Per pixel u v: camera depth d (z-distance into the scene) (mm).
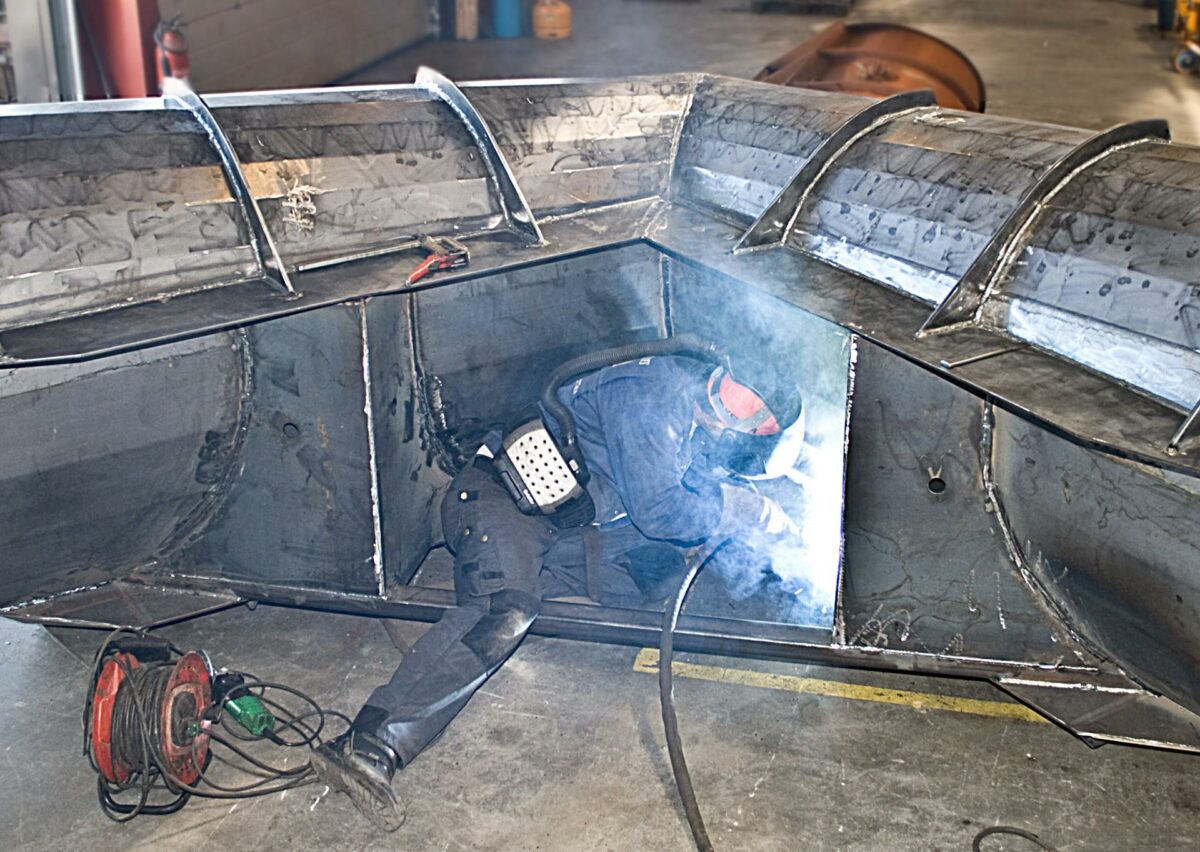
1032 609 3002
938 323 2814
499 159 3492
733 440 3062
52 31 6676
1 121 2887
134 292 2891
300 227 3158
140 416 2979
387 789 2707
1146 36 15453
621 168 3836
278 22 9445
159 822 2830
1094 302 2648
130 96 7078
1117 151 2908
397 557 3287
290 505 3199
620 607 3225
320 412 3072
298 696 3158
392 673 3373
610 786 2939
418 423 3377
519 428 3146
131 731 2752
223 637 3523
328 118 3348
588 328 3725
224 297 2951
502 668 3385
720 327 3693
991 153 3096
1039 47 14492
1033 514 2805
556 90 3824
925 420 2863
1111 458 2490
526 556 3123
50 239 2793
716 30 15234
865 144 3436
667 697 2938
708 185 3791
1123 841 2781
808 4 16984
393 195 3342
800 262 3330
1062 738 3133
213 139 3121
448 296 3355
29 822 2818
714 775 2977
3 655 3420
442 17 13398
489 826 2814
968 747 3096
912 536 2965
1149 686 2877
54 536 3004
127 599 3225
